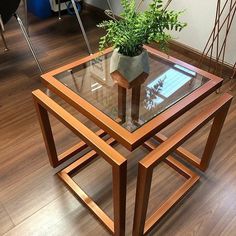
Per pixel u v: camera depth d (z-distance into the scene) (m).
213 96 1.71
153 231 1.05
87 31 2.44
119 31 0.91
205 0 1.82
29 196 1.17
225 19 1.75
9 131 1.49
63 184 1.22
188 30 2.03
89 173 1.27
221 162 1.31
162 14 0.88
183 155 1.32
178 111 0.94
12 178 1.25
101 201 1.16
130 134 0.85
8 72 1.94
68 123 0.93
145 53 0.98
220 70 1.93
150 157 0.82
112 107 0.97
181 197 1.15
